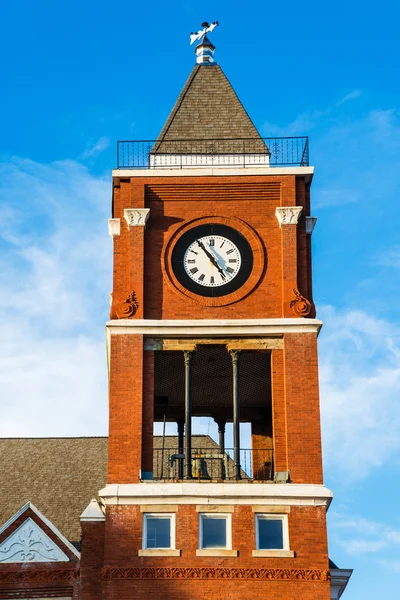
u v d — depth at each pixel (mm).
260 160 57094
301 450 51469
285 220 54906
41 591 50750
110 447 51562
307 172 55812
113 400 52312
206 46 61938
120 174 55750
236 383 52781
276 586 49312
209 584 49344
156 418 61406
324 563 49688
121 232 55594
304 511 50500
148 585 49375
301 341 53062
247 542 49969
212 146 57312
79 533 57000
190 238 55062
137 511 50531
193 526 50219
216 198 55688
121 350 53000
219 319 53469
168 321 53281
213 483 50812
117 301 54250
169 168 56031
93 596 50094
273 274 54500
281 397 52625
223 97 59531
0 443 64750
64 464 62438
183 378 58000
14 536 51531
